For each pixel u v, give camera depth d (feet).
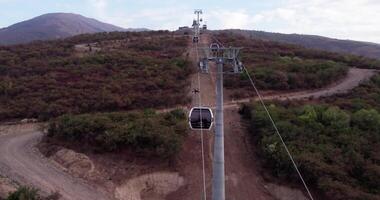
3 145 152.66
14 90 197.16
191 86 210.59
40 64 236.22
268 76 217.77
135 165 131.75
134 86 201.57
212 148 147.84
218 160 78.13
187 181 131.23
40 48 284.61
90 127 142.41
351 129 146.92
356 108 174.19
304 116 155.43
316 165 123.75
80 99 186.29
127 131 138.72
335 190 114.73
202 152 142.00
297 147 135.44
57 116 175.01
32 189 102.27
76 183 124.16
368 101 186.09
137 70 224.12
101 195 119.65
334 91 213.66
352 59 296.10
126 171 129.49
